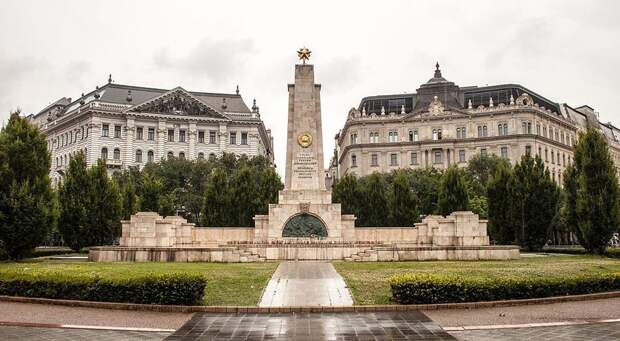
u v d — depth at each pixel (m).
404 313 18.34
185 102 116.50
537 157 50.75
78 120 114.06
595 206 42.62
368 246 36.38
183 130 116.00
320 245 36.41
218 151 117.50
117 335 15.38
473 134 125.06
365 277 24.42
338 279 24.22
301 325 16.52
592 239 42.72
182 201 83.94
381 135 132.25
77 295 20.27
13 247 35.97
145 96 118.19
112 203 49.69
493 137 122.88
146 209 57.81
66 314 18.38
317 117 43.97
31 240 36.09
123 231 40.31
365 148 131.88
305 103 44.12
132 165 109.12
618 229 43.59
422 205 80.25
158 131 113.44
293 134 43.72
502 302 19.78
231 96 127.00
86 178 48.56
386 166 130.12
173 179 87.88
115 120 111.31
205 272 25.92
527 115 121.69
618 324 16.75
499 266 29.17
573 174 45.12
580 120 145.75
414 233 43.75
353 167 132.88
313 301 19.64
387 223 61.69
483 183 97.94
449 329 16.00
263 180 58.91
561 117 132.38
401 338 14.86
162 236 40.38
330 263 32.44
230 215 56.00
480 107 125.12
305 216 41.56
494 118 123.81
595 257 40.09
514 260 35.19
